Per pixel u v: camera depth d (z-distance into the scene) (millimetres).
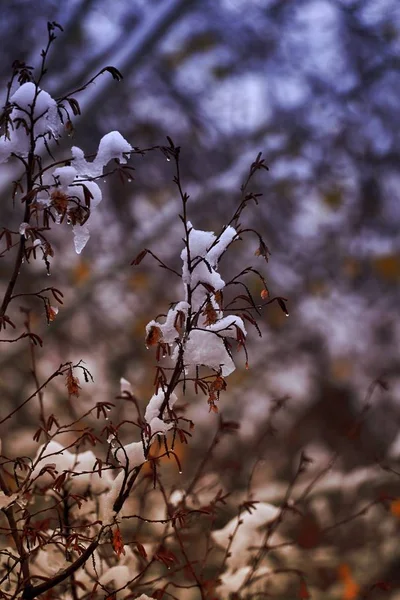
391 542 4785
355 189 9578
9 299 1722
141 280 8297
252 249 8906
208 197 8844
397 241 9445
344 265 9289
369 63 9953
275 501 5270
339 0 9891
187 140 9281
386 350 8859
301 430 7773
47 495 2227
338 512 5160
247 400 7816
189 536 2744
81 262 8031
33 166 1708
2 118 1688
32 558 2203
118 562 2434
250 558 2686
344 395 8211
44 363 7445
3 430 5848
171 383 1722
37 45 8820
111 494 1757
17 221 7453
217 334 1678
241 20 10055
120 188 8609
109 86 7859
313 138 9648
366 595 2611
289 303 9016
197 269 1686
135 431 4859
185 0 8227
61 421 5027
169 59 9586
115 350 7996
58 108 1725
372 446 7586
